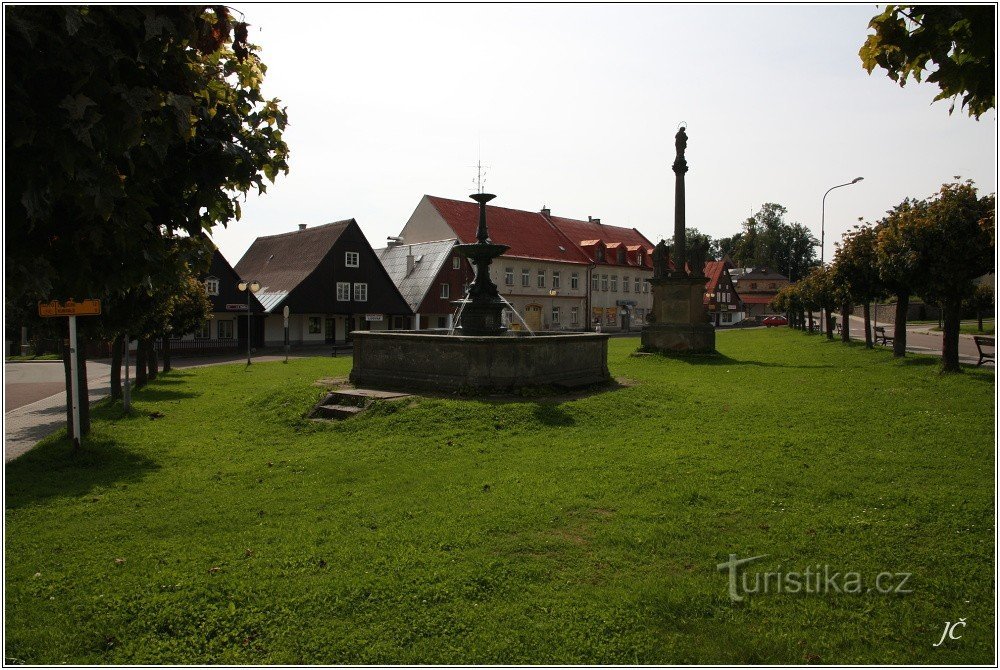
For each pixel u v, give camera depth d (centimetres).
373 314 5038
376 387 1402
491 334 1636
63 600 489
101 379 2583
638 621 448
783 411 1213
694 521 632
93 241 369
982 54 368
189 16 394
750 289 11612
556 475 812
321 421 1197
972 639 421
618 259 7081
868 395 1394
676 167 2636
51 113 323
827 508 663
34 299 1077
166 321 1947
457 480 805
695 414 1208
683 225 2625
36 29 309
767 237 12588
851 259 2488
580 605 470
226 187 492
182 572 534
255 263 5469
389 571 527
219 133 463
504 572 523
